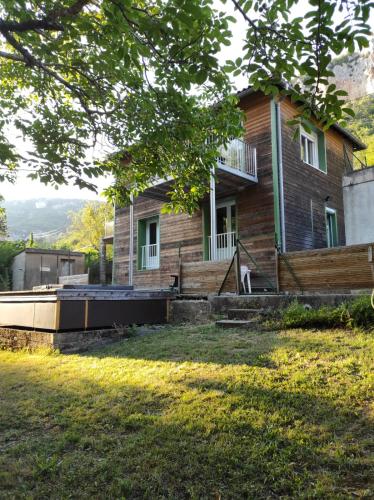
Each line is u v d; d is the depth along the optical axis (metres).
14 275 25.98
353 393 3.15
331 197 12.86
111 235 19.14
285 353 4.32
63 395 3.99
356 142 14.66
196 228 12.25
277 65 2.69
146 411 3.36
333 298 6.02
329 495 2.09
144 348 5.67
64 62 4.41
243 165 10.30
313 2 2.22
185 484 2.34
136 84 4.18
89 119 4.72
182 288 9.17
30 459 2.75
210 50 2.95
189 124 4.20
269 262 10.12
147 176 5.32
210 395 3.46
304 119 2.65
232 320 6.70
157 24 2.72
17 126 4.20
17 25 3.21
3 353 7.03
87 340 6.64
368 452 2.44
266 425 2.85
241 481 2.31
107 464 2.59
